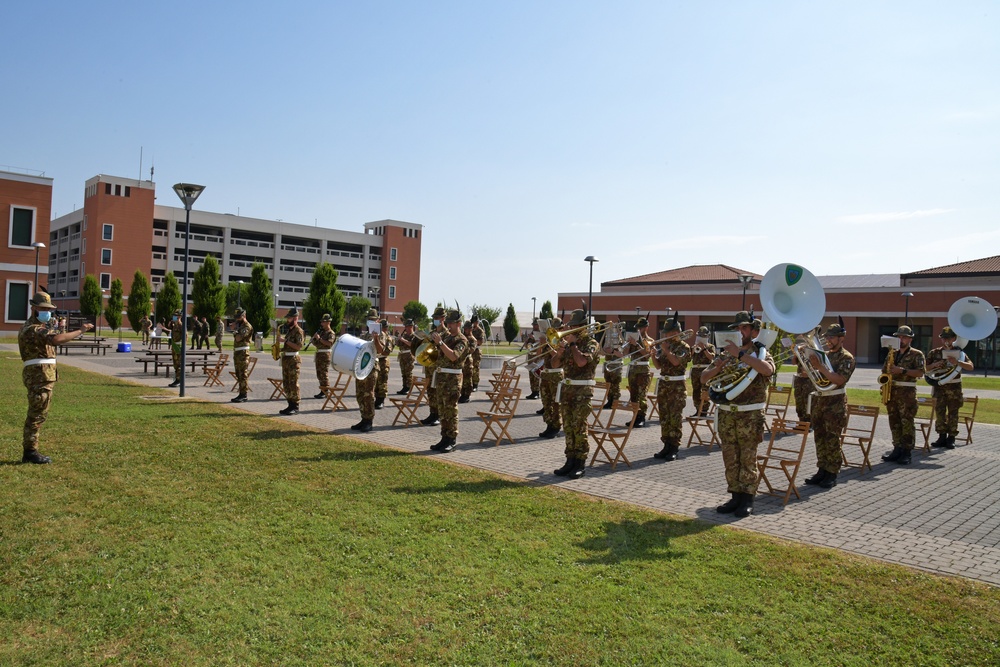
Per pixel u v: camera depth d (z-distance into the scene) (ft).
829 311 172.35
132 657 12.96
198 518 20.97
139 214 251.39
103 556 17.71
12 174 146.30
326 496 23.90
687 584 17.22
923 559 19.98
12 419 36.42
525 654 13.51
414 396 57.41
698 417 39.50
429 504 23.41
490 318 254.06
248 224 286.05
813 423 29.96
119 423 36.50
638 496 26.37
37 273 139.23
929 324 162.81
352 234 312.09
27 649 13.10
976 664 13.74
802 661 13.65
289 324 44.21
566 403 29.30
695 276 201.26
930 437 45.65
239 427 37.06
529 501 24.36
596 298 208.33
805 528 22.89
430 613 15.10
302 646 13.51
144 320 145.28
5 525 19.75
